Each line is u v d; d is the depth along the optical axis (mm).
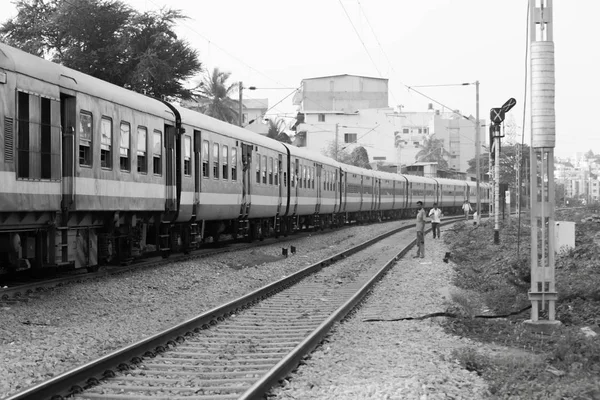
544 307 12688
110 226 16953
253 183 28344
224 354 9320
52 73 13602
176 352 9391
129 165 17266
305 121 100812
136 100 17844
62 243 14625
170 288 15812
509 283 17156
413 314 13094
